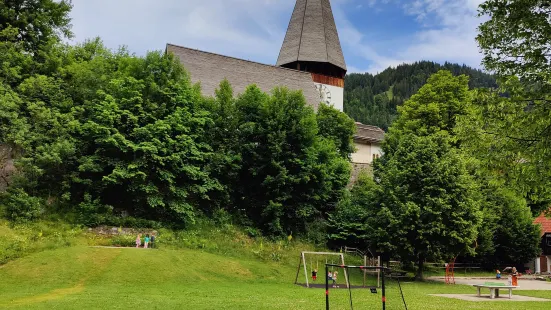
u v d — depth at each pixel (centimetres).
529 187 1198
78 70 3675
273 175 3591
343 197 3978
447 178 3131
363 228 3453
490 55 1291
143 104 3306
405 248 3041
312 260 3362
